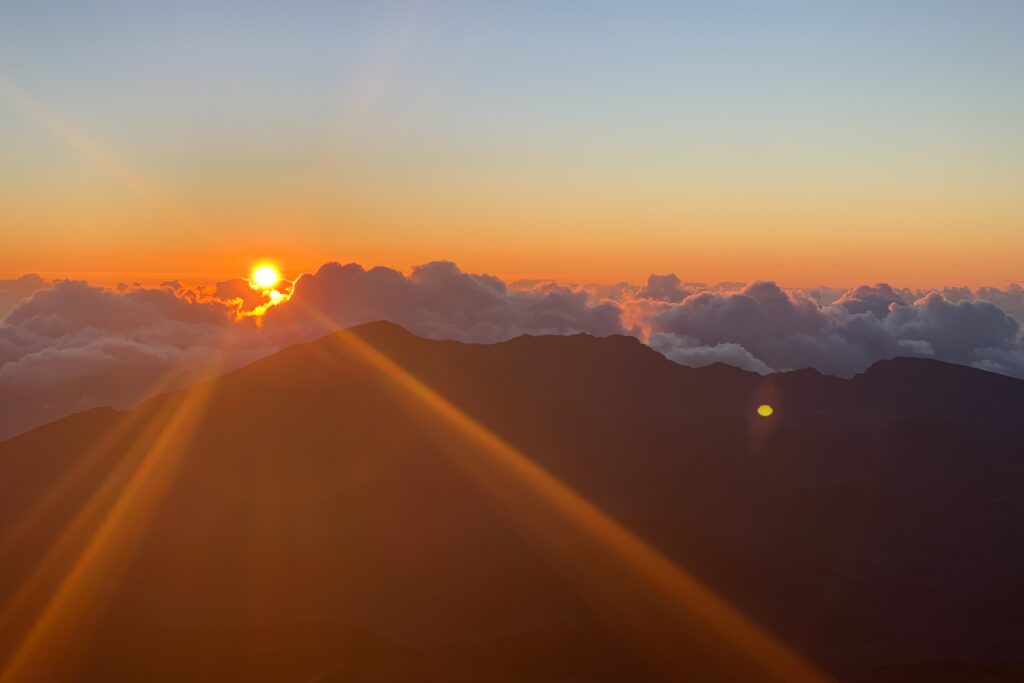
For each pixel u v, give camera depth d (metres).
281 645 103.25
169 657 104.00
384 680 87.19
